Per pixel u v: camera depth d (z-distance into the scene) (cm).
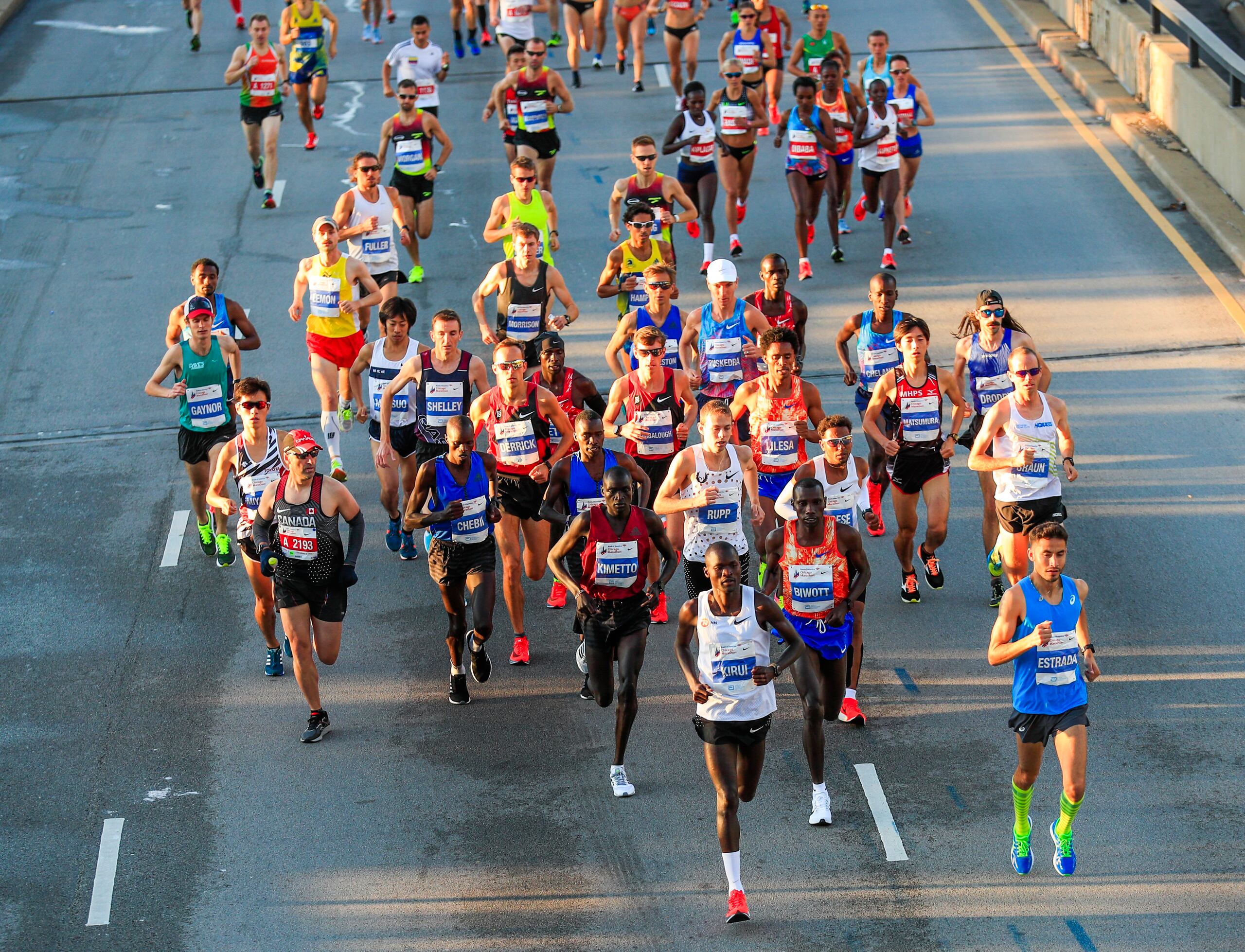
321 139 7981
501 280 4800
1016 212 6731
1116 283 6022
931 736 3588
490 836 3316
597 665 3450
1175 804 3294
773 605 3011
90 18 10181
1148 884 3056
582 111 8206
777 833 3275
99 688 3947
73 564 4556
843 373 5441
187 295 6338
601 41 8850
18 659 4078
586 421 3644
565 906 3092
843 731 3631
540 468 3888
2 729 3772
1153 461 4775
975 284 6097
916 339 3909
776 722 3681
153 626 4231
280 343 5903
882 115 6144
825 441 3484
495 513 3709
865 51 8700
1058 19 8956
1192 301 5822
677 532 3984
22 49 9594
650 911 3062
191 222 7012
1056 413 3844
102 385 5669
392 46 9431
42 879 3241
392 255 5519
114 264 6625
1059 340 5609
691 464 3659
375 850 3291
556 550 3403
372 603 4319
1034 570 2998
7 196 7325
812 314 5912
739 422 4378
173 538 4700
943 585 4234
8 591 4412
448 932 3034
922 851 3195
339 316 4788
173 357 4403
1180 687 3706
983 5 9538
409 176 6306
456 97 8544
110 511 4856
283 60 7519
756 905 3062
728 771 2973
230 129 8150
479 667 3725
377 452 4384
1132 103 7669
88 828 3400
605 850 3253
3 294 6372
